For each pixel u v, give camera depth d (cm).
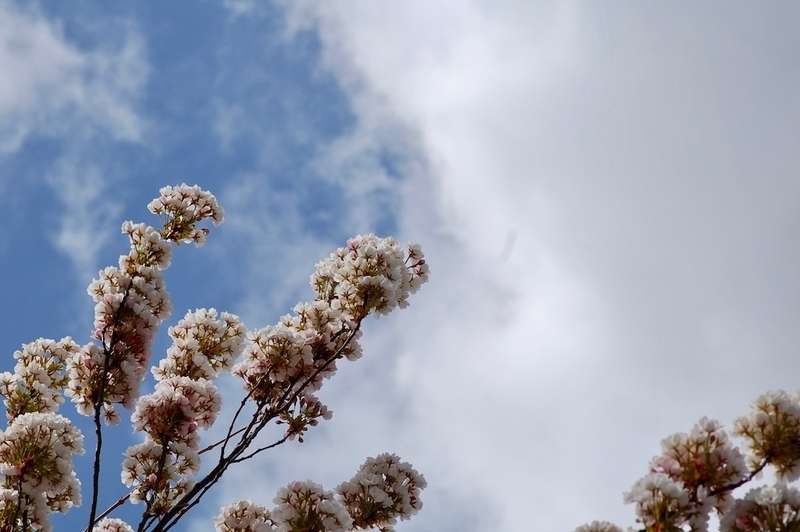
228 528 673
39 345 704
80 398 641
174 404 634
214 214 731
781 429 463
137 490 645
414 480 713
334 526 583
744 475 446
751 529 443
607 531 450
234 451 631
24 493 598
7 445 598
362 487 688
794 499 438
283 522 584
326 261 775
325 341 720
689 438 457
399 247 738
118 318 635
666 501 433
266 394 681
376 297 684
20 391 668
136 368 641
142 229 672
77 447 616
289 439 693
